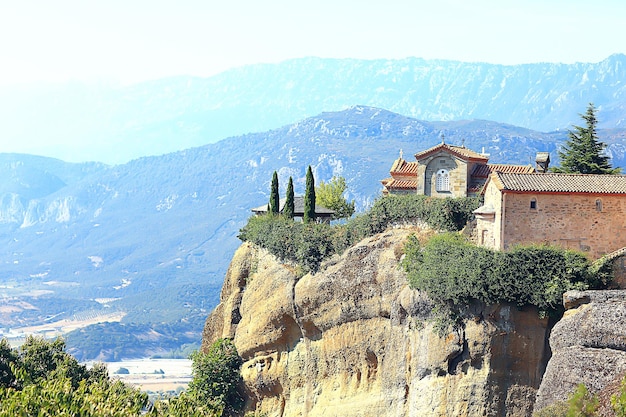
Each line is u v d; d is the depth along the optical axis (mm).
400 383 134875
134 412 117812
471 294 123000
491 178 133500
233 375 168750
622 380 102000
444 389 125312
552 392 110688
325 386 152125
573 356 110188
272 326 162750
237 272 174875
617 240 126000
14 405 106812
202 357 173125
